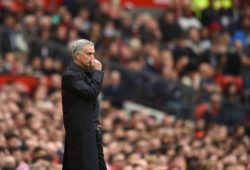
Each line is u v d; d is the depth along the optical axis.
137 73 70.75
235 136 69.69
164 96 71.50
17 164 46.97
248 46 92.06
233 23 94.31
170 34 85.94
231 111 73.44
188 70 81.12
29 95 66.62
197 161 56.09
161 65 78.50
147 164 51.38
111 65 69.81
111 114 65.94
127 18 81.69
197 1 93.62
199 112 72.06
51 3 82.44
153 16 94.56
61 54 68.81
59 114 61.66
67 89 33.06
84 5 79.19
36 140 51.53
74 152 32.97
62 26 74.69
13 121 56.41
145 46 80.31
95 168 33.00
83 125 33.00
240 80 83.56
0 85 66.19
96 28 76.38
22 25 73.62
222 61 84.62
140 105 70.75
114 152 54.06
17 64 67.56
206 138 63.47
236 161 58.06
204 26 92.69
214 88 76.25
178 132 64.62
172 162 54.53
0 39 67.19
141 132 62.47
